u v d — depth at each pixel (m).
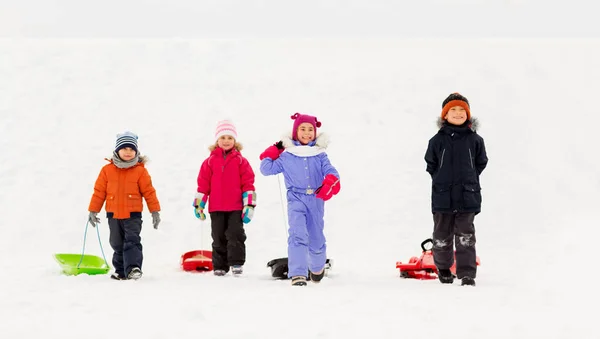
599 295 8.82
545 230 15.05
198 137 18.77
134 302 8.20
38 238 14.33
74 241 14.34
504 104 21.05
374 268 12.82
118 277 10.83
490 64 23.56
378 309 7.82
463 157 10.39
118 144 11.06
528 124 19.94
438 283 10.48
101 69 22.14
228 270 12.08
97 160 17.47
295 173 10.26
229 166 12.04
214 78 22.14
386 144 18.88
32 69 21.75
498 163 17.97
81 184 16.44
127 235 10.81
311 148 10.41
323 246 10.36
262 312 7.64
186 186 16.55
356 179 17.28
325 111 20.47
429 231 15.27
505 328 7.02
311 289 9.30
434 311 7.73
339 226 15.45
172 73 22.28
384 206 16.22
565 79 22.70
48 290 9.15
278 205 16.02
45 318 7.41
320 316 7.46
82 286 9.52
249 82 21.98
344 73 22.80
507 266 12.53
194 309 7.59
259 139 18.83
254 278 11.21
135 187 11.04
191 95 21.03
